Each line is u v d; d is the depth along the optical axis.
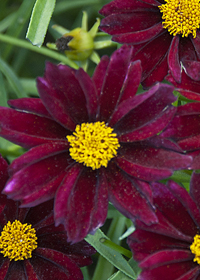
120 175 0.24
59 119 0.24
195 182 0.24
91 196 0.24
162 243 0.24
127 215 0.23
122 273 0.25
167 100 0.23
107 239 0.25
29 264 0.24
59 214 0.23
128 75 0.24
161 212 0.24
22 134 0.23
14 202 0.25
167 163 0.23
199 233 0.24
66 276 0.24
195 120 0.25
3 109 0.23
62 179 0.24
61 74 0.23
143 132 0.24
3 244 0.24
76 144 0.24
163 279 0.23
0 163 0.24
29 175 0.23
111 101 0.24
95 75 0.24
